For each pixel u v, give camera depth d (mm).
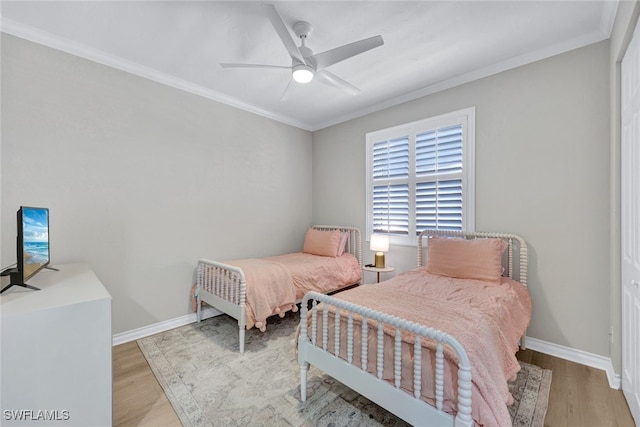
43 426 1263
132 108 2643
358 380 1484
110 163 2521
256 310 2459
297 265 3088
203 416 1663
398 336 1315
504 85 2578
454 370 1191
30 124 2141
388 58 2488
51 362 1271
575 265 2242
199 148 3129
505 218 2576
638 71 1490
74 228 2340
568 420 1605
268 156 3830
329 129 4172
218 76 2848
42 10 1887
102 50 2391
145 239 2738
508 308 1871
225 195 3369
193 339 2666
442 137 2980
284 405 1753
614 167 1926
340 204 4035
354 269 3562
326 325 1668
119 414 1678
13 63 2066
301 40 2170
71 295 1433
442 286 2168
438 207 3000
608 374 2027
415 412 1252
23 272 1486
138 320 2695
